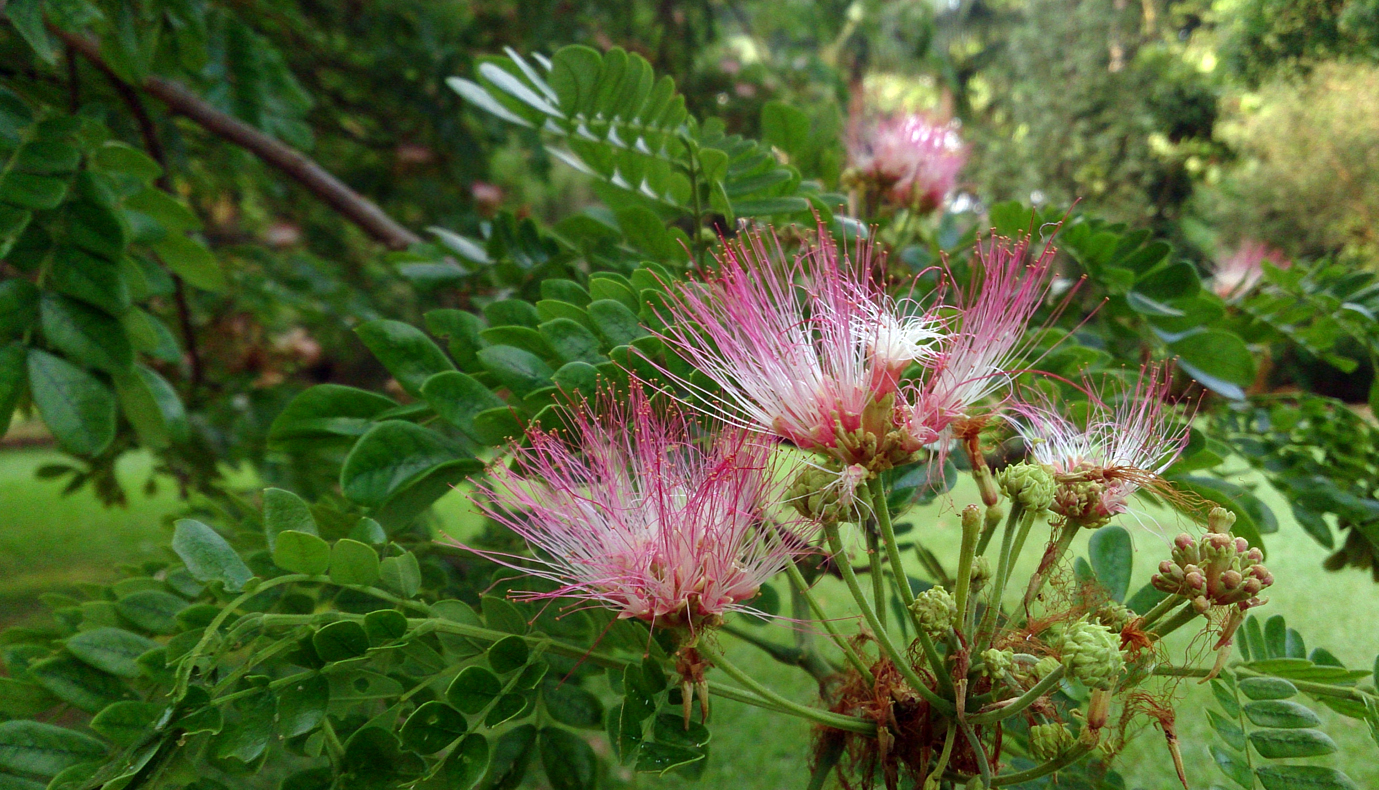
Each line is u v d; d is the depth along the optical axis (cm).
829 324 15
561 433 17
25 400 25
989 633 14
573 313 19
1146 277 25
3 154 22
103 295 21
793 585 20
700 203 25
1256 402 30
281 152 41
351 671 15
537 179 70
